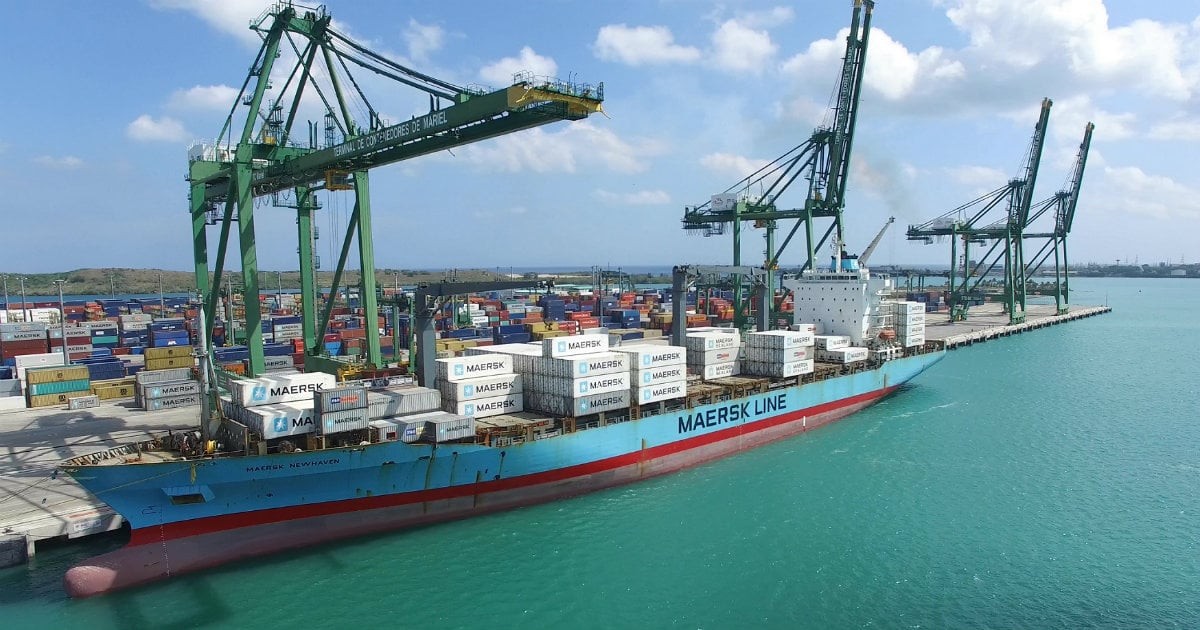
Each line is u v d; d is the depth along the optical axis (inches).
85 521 975.0
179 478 884.6
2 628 804.0
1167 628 824.3
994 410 1945.1
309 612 860.0
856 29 2402.8
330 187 1573.6
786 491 1284.4
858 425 1784.0
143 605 864.3
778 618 856.3
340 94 1627.7
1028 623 839.7
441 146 1437.0
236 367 1953.7
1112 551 1027.3
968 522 1135.6
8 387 1802.4
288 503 967.0
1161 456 1487.5
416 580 940.6
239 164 1498.5
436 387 1252.5
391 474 1018.7
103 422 1544.0
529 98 1142.3
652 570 975.6
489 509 1144.8
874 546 1050.1
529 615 861.8
